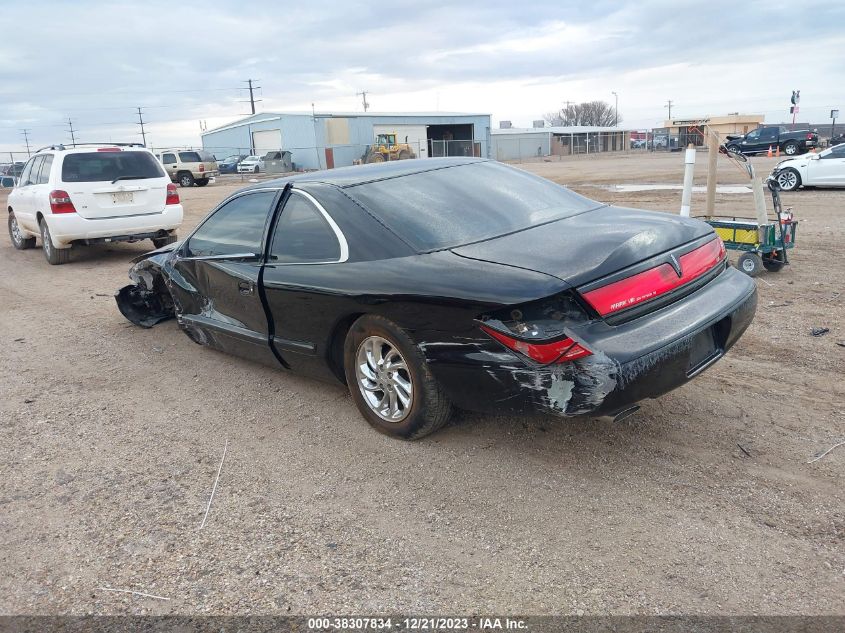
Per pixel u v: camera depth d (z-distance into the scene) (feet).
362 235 12.53
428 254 11.70
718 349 11.66
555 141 230.89
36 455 13.41
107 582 9.43
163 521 10.84
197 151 110.83
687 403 13.80
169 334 21.13
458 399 11.33
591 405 9.80
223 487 11.78
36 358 19.61
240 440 13.53
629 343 9.96
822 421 12.75
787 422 12.78
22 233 40.55
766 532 9.59
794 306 20.34
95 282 30.53
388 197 13.11
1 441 14.12
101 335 21.56
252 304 14.75
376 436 13.21
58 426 14.74
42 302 27.02
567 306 10.06
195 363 18.29
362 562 9.52
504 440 12.66
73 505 11.48
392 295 11.44
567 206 13.98
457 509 10.62
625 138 254.88
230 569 9.54
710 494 10.59
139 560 9.86
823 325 18.37
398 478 11.64
